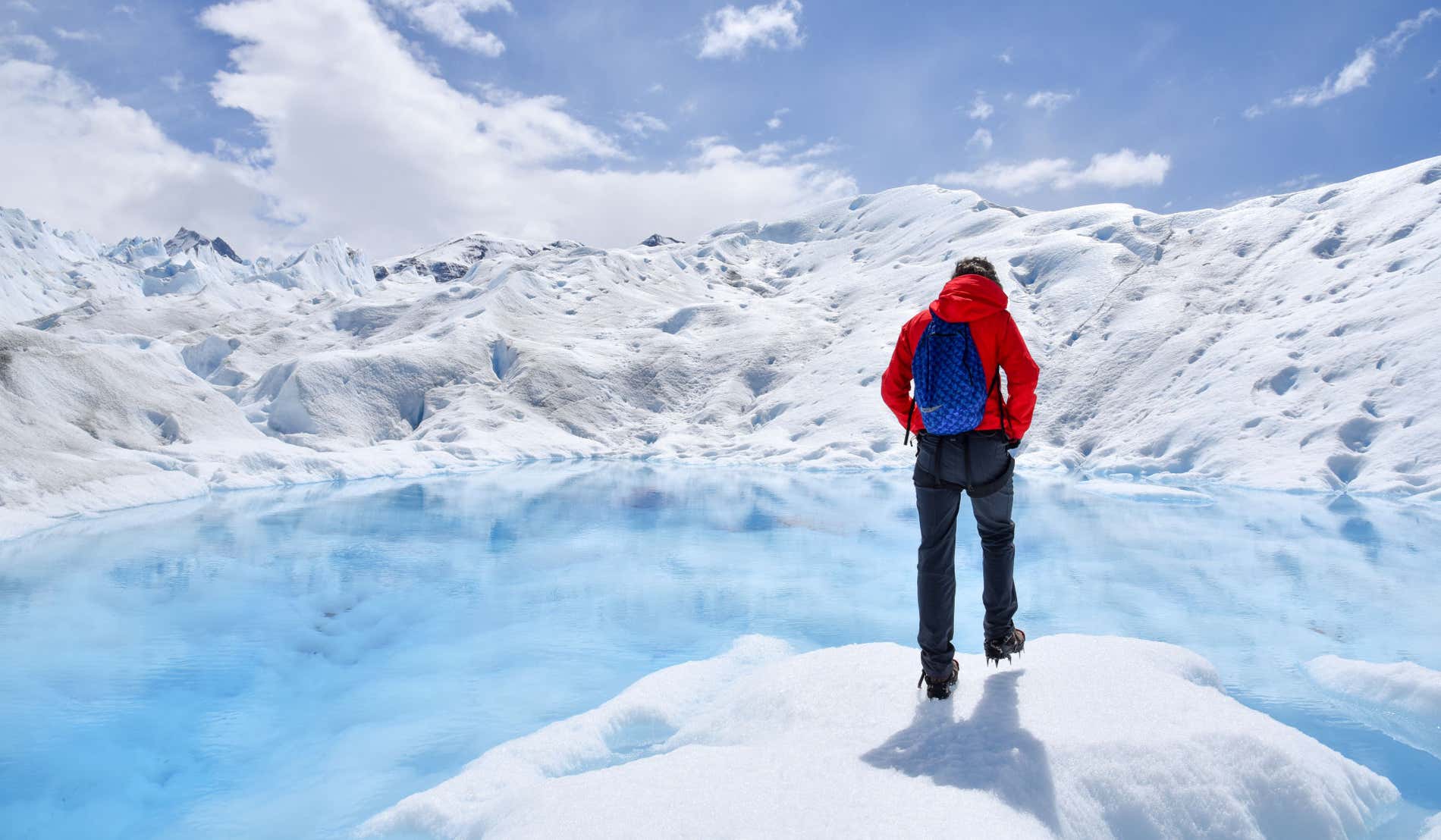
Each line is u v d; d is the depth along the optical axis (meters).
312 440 27.52
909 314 36.03
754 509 15.12
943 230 51.69
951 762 2.07
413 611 7.59
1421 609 6.99
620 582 8.81
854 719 2.48
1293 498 14.27
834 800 1.89
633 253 68.19
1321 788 2.35
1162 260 30.50
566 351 36.34
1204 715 2.45
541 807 2.06
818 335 37.41
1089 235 36.12
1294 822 2.23
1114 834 1.99
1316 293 21.64
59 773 4.16
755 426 31.30
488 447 26.88
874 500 16.47
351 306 45.88
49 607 7.46
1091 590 7.98
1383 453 14.76
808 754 2.22
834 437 26.42
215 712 5.05
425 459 23.52
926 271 41.41
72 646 6.37
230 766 4.23
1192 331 23.92
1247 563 9.16
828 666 3.01
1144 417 21.45
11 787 4.01
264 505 14.82
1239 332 22.14
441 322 41.16
